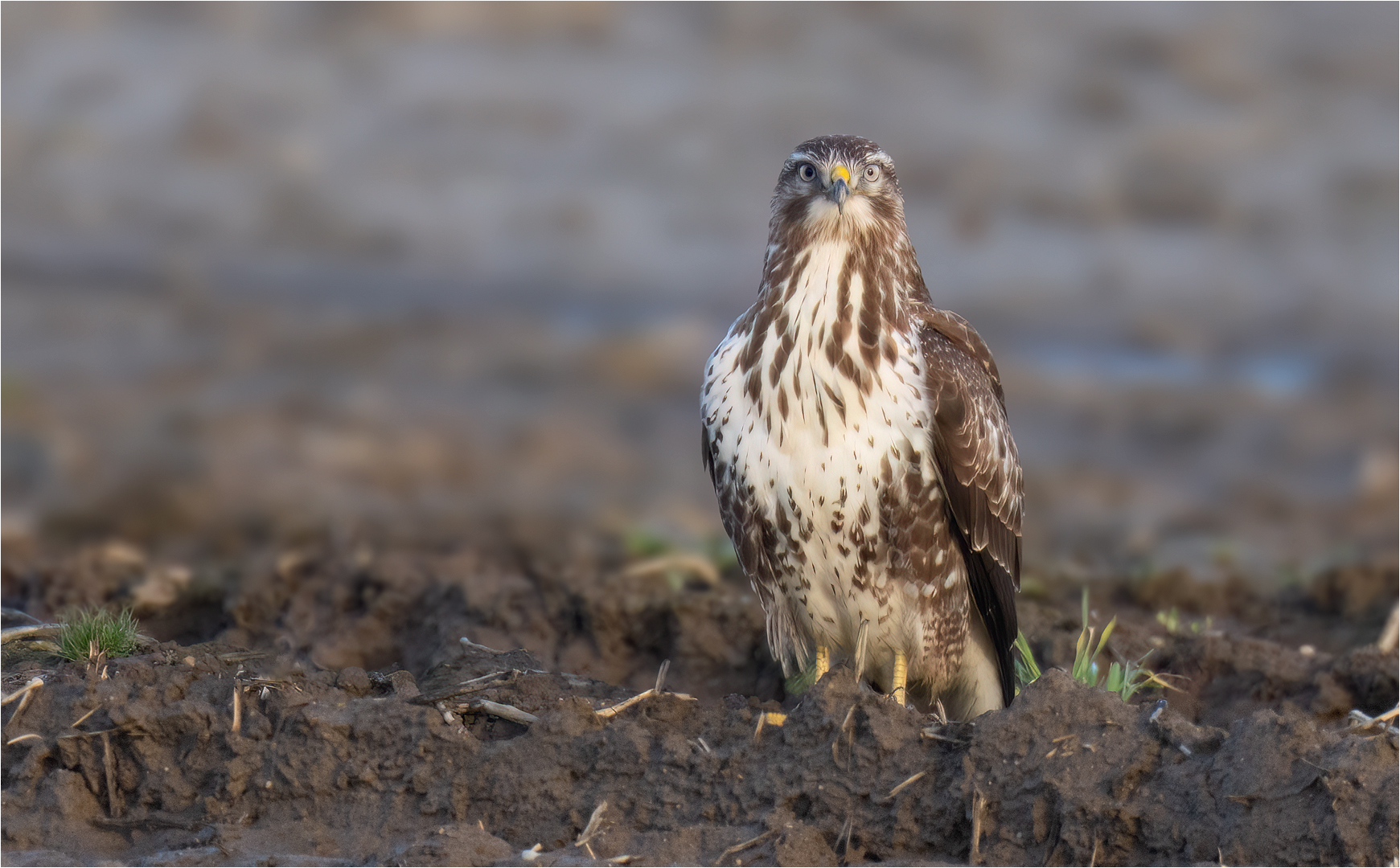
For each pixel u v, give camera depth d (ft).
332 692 23.75
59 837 21.65
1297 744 20.74
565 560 39.27
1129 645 31.40
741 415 25.99
